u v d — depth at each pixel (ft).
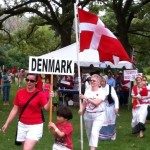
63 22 103.86
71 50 74.33
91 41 35.04
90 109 33.42
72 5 101.24
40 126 27.04
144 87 45.09
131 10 101.24
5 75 80.74
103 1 101.60
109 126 42.50
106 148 38.93
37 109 26.91
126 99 82.94
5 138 42.91
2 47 207.21
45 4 106.73
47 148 38.60
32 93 26.91
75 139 43.19
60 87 78.38
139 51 145.07
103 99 33.35
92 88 33.50
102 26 34.83
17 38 145.69
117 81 82.64
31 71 28.17
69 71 29.01
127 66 76.43
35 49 171.53
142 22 126.82
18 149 37.78
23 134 27.09
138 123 45.16
